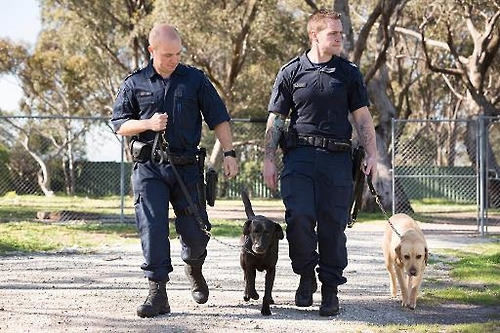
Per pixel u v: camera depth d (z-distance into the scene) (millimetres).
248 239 7582
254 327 7059
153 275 7391
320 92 7531
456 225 23484
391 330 7082
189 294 9008
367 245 16375
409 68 52469
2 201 32875
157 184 7422
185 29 32406
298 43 37844
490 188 32688
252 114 41625
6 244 15172
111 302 8398
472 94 36219
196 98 7555
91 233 18312
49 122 39375
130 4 41219
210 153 38312
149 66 7566
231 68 38094
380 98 28875
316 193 7582
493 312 8227
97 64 46531
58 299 8602
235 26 34594
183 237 7602
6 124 37406
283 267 12125
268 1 34312
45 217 23141
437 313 8117
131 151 7484
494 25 35562
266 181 7762
